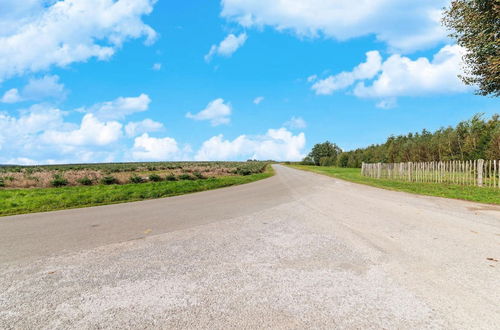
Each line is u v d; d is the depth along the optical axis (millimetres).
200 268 3580
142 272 3486
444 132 31656
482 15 12492
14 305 2697
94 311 2551
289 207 8672
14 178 20344
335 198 10711
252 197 11797
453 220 6316
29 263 3953
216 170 39625
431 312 2430
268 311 2488
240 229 5754
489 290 2838
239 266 3623
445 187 14125
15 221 7652
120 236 5414
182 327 2258
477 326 2215
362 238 4859
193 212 8172
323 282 3084
